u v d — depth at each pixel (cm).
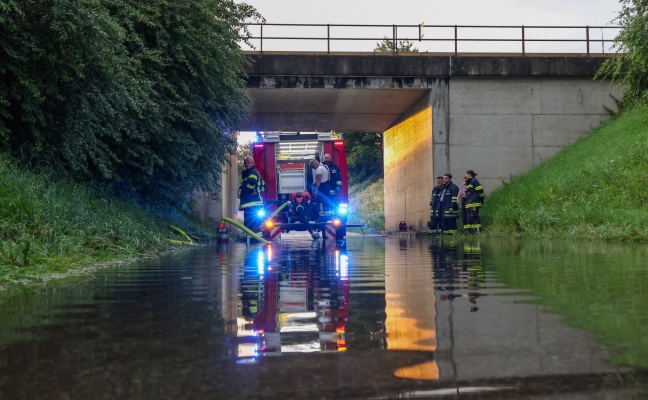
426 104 2383
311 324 180
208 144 1587
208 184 1761
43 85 951
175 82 1368
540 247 884
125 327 181
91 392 96
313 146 1719
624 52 1695
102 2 1144
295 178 1686
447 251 818
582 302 225
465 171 2339
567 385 95
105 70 998
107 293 308
